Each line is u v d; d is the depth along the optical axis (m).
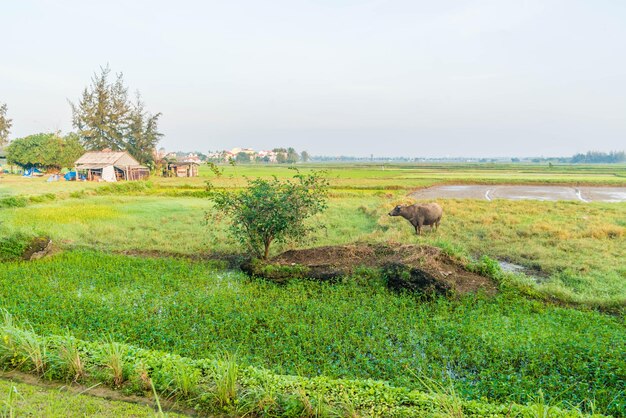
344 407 4.11
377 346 6.27
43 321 6.86
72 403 4.12
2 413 3.84
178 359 4.90
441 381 5.33
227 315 7.31
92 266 10.52
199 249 12.68
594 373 5.41
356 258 10.48
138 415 3.96
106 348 4.97
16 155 54.31
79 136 59.50
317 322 7.12
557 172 72.00
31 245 11.37
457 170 79.88
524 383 5.20
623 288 9.10
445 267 9.66
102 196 28.02
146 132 59.75
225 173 64.25
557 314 7.71
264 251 11.15
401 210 14.91
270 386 4.37
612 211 20.64
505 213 20.11
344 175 59.03
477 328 6.81
